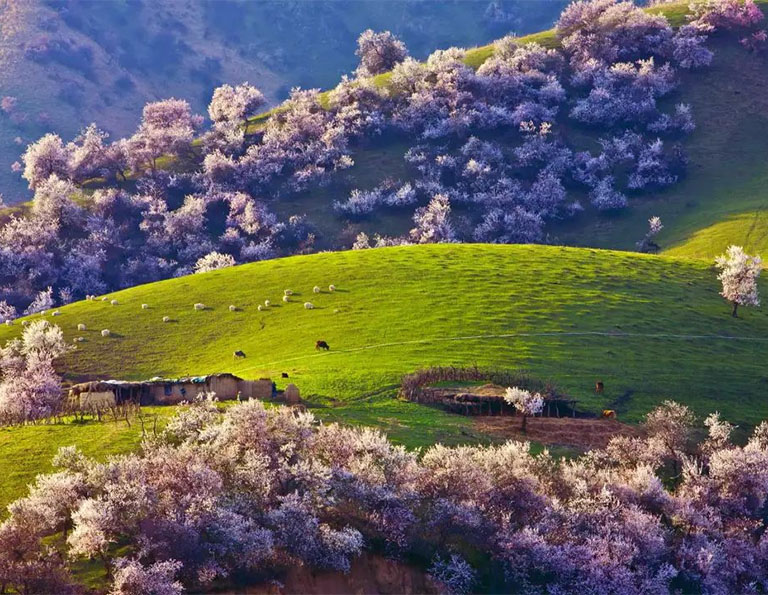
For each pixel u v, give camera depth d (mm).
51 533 52375
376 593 53188
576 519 61125
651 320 107250
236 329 104812
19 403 79062
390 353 92562
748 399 89125
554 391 83375
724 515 67562
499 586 55562
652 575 59531
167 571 48000
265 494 56031
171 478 54688
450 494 59562
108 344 102375
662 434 74125
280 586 51250
